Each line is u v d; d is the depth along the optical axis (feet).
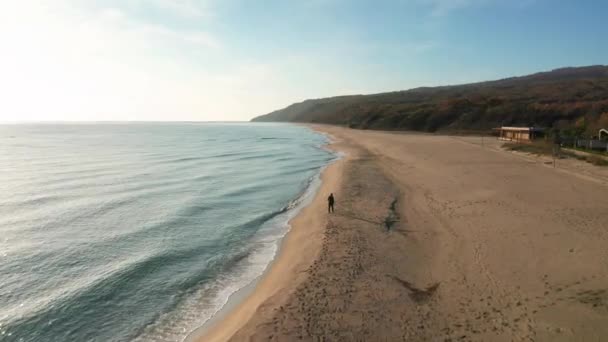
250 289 46.78
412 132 308.60
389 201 79.30
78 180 113.70
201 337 37.01
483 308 36.88
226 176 122.11
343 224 65.31
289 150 209.26
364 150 187.01
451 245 53.57
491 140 197.47
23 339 37.01
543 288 39.42
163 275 50.57
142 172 129.29
